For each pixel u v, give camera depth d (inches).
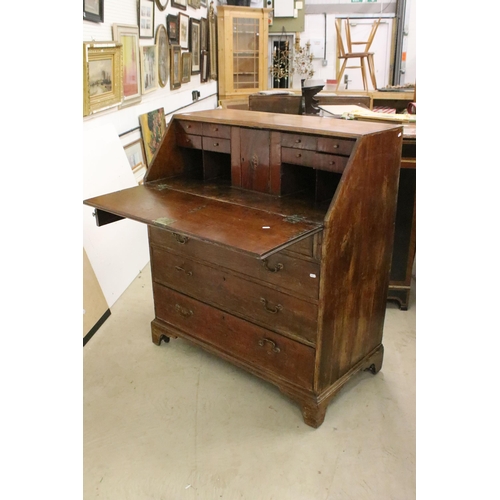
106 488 76.4
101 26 128.7
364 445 84.0
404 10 312.2
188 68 216.8
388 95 227.3
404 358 107.9
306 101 180.5
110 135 136.9
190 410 92.9
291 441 85.3
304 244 78.0
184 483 77.2
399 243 122.3
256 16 273.4
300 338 85.0
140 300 133.3
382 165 82.7
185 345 113.3
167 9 184.5
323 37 324.8
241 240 70.4
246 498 74.4
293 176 92.3
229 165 108.7
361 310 91.1
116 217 97.3
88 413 92.2
